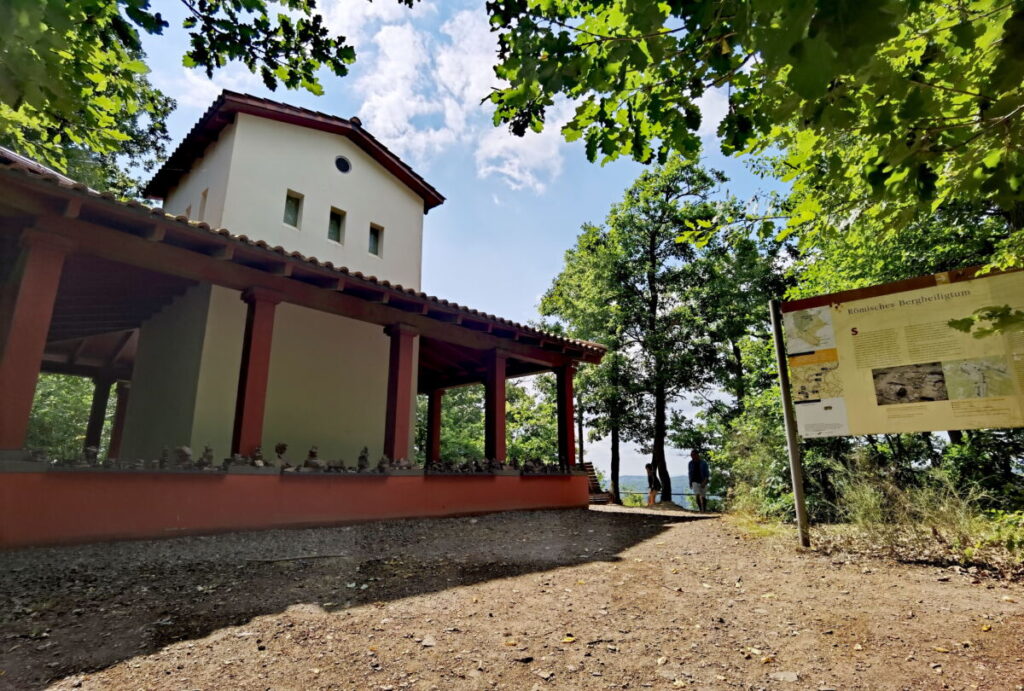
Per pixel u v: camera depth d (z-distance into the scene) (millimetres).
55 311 9297
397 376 8602
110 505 5430
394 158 12461
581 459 22375
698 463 13227
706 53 2105
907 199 3145
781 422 8859
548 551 5988
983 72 2242
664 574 4918
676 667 2992
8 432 4980
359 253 11578
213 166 10562
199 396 8211
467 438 25781
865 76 1957
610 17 2506
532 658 3094
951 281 5426
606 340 20203
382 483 7859
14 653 2971
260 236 9969
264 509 6582
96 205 5418
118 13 3021
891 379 5555
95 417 12867
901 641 3330
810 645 3285
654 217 20312
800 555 5594
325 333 10070
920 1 1712
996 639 3330
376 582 4535
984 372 5168
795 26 1417
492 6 2445
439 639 3344
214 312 8578
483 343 10133
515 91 2648
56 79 2084
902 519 5957
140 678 2734
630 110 2752
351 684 2744
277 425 9102
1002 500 7133
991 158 2480
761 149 3494
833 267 10117
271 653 3070
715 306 19328
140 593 3967
